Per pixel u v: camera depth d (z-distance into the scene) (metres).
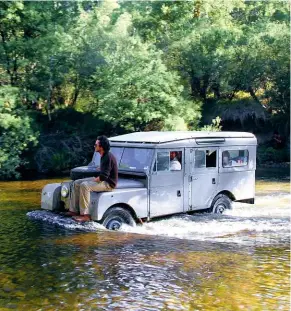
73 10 28.89
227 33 29.59
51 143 27.03
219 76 29.86
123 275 7.40
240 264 7.94
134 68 25.47
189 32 30.44
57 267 7.78
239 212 12.30
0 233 9.95
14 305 6.30
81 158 27.25
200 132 12.15
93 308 6.19
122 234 9.80
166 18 33.34
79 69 27.27
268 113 30.12
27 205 13.70
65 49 26.50
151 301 6.41
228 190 12.16
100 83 27.02
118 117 25.14
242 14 38.09
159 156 10.73
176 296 6.58
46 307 6.23
